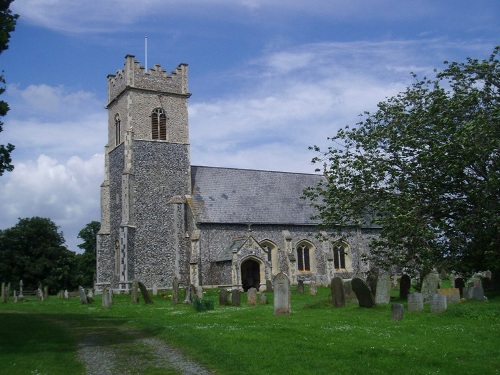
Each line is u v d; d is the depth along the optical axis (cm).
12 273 6469
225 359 1245
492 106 2417
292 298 3156
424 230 2317
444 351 1279
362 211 2748
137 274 4456
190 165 4941
